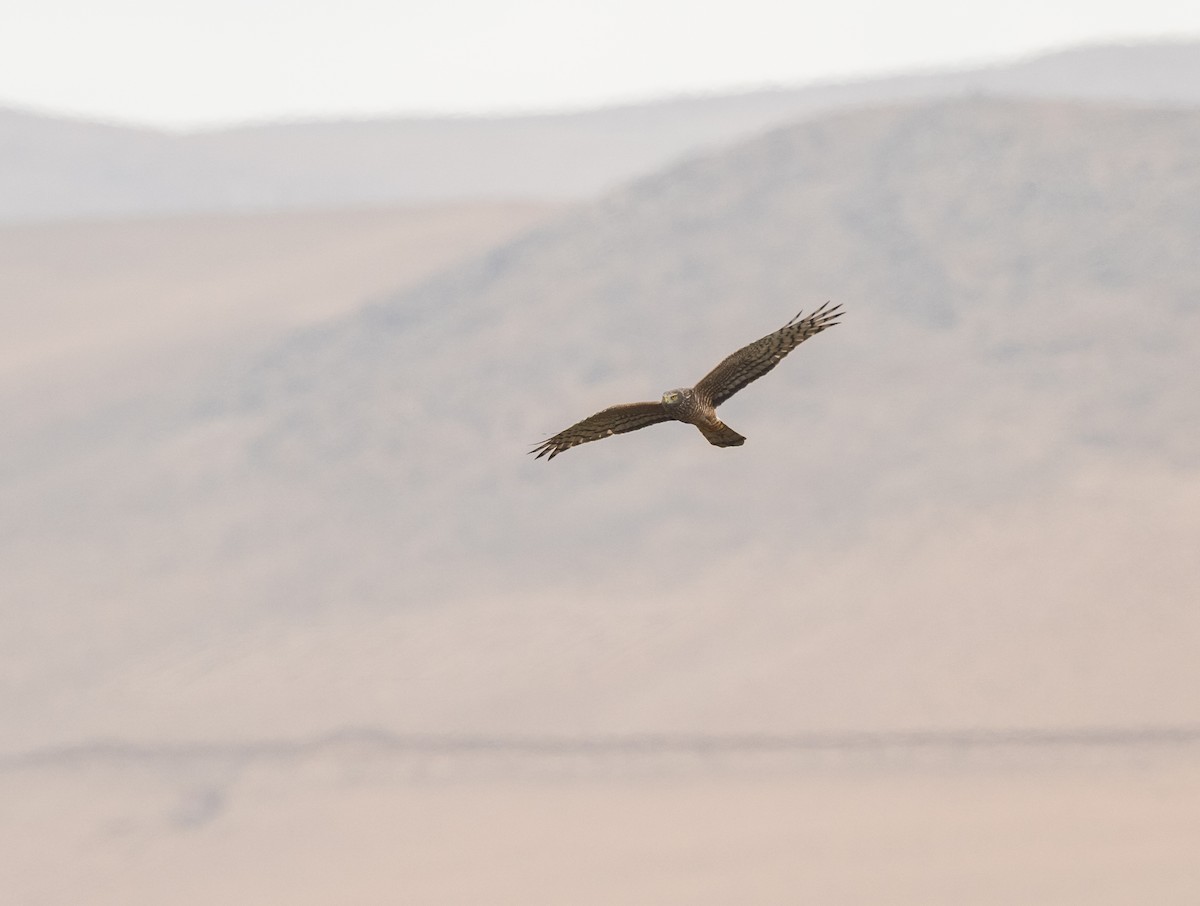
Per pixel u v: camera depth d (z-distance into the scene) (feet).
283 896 188.44
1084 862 164.96
